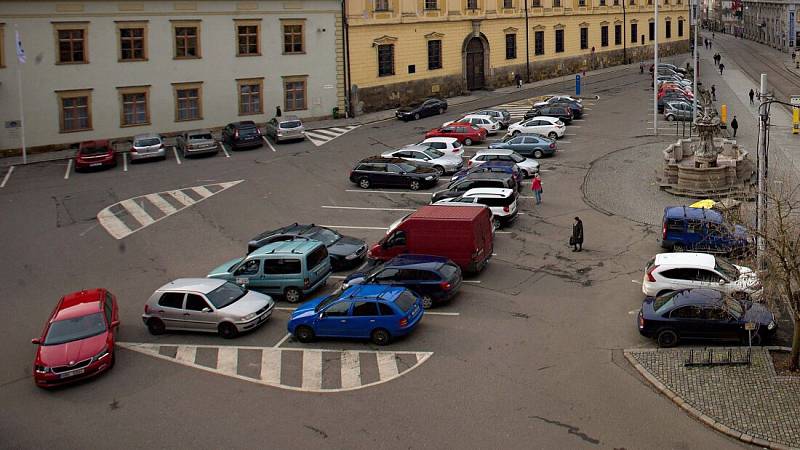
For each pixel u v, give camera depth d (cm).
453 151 4106
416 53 6344
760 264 1881
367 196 3641
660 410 1623
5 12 4438
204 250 2950
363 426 1617
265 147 4825
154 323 2203
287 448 1542
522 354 1927
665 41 9850
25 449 1602
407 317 2023
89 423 1700
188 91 5100
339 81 5741
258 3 5253
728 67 8550
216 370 1942
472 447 1509
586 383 1758
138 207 3553
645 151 4256
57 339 1962
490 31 7000
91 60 4731
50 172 4238
